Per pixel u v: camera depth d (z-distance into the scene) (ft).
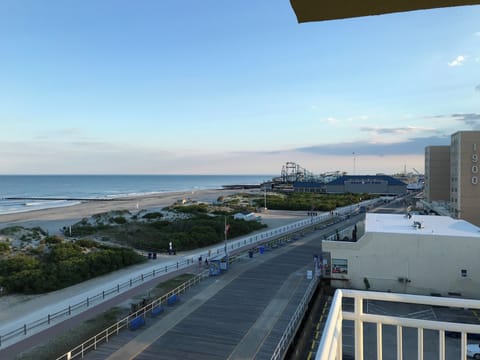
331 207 309.63
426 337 67.00
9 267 115.75
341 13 6.25
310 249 145.28
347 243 99.66
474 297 89.45
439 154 237.25
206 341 65.10
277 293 91.30
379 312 79.82
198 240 170.09
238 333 68.28
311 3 6.01
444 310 80.84
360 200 382.22
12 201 489.26
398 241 95.76
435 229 100.01
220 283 100.27
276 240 165.37
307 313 83.15
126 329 70.33
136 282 107.34
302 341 71.05
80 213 319.27
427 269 93.35
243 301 85.61
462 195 172.65
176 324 72.49
